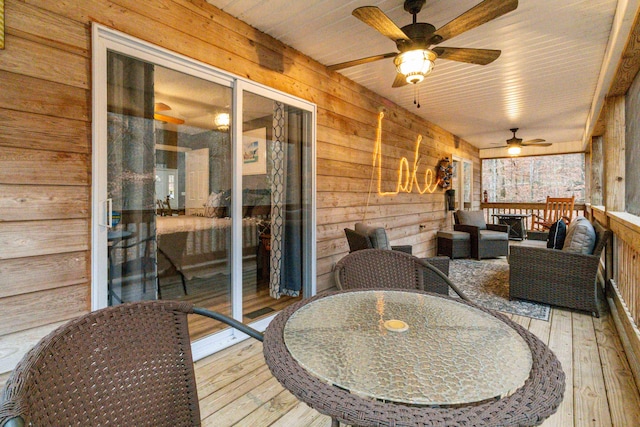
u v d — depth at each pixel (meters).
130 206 2.03
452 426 0.69
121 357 0.90
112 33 1.87
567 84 3.87
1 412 0.56
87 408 0.79
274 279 3.06
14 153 1.57
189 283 2.42
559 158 9.66
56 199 1.70
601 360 2.28
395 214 4.74
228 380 2.05
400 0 2.26
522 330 1.16
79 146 1.77
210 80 2.39
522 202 8.67
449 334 1.12
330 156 3.48
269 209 2.96
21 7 1.58
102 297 1.86
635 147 2.83
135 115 2.04
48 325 1.68
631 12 2.00
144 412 0.91
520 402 0.76
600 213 4.25
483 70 3.48
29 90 1.61
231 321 1.16
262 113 2.81
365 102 4.04
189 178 2.36
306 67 3.17
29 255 1.62
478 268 5.16
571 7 2.33
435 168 6.03
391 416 0.72
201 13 2.30
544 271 3.32
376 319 1.24
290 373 0.88
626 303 2.85
